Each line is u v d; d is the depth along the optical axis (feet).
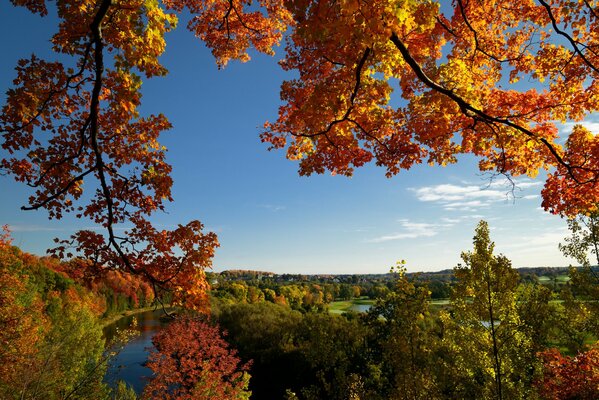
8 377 43.01
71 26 18.69
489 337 35.19
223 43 38.09
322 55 18.22
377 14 13.32
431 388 34.19
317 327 85.56
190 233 23.07
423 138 24.85
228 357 68.59
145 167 23.35
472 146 25.98
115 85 19.86
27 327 51.03
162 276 22.94
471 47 27.27
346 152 25.35
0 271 53.62
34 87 19.94
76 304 97.30
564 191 25.12
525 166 26.81
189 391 59.67
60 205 22.66
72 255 21.71
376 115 22.88
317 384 88.58
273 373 108.27
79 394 50.47
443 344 38.04
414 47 21.09
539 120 25.41
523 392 36.04
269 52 38.99
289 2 13.93
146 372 114.73
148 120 23.21
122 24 18.33
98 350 82.94
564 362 37.01
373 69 19.71
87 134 22.91
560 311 39.34
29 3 19.08
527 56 26.84
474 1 25.45
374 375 54.24
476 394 36.81
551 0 24.48
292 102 25.99
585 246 39.93
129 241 23.07
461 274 36.14
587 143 23.65
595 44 24.53
